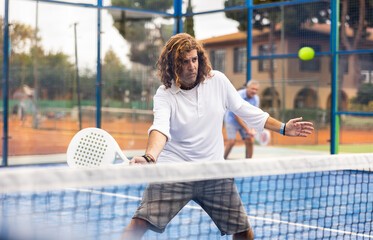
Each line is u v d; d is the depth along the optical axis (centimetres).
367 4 792
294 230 384
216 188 250
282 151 1076
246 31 930
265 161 214
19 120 867
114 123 970
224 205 251
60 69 909
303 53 834
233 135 824
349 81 818
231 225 252
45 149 898
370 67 794
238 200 254
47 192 538
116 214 424
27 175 164
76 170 174
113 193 547
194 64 245
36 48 881
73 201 488
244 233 255
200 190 248
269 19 899
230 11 953
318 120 1026
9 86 856
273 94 990
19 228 348
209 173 201
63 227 360
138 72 995
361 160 241
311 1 848
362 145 1130
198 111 253
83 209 442
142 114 1009
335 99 832
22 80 870
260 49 913
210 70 256
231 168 205
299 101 1016
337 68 827
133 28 980
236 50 955
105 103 958
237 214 252
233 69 962
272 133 1088
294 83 1005
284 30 881
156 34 1011
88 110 941
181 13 1023
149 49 1006
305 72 1016
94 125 948
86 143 261
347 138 1032
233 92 264
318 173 716
